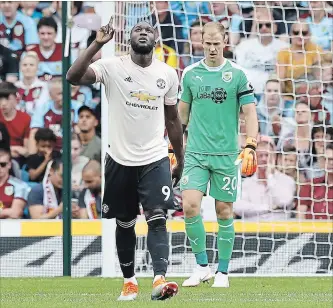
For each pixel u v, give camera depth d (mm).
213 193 26844
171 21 39406
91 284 27703
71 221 32562
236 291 24750
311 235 36312
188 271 35031
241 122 39625
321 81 40312
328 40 40719
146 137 19672
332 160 39656
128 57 19812
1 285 27312
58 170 39344
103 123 32062
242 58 40031
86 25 39469
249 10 40281
